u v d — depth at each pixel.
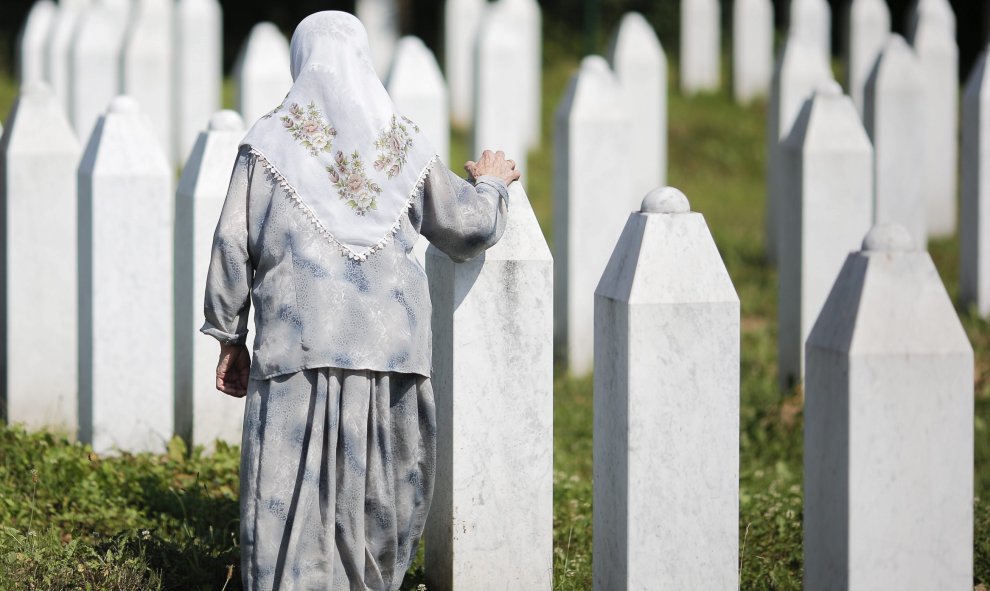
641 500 6.90
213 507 9.12
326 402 6.70
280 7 42.62
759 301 17.45
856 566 6.37
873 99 16.38
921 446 6.36
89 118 22.41
